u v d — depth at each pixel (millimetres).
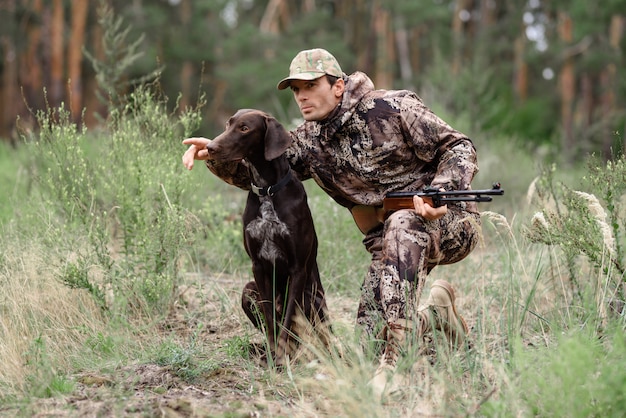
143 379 6375
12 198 10578
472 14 59438
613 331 6652
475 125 22266
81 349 7152
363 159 6793
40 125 9055
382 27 46375
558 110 48188
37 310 7645
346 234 10922
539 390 5684
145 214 8547
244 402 5902
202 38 46000
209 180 13594
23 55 42156
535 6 52562
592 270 8102
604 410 5188
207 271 10469
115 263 8641
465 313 8641
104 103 10516
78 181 8500
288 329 6773
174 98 43500
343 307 9062
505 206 14062
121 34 11508
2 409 5770
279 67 40312
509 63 51719
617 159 7742
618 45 38219
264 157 6711
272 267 6898
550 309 7898
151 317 8156
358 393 5633
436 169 6879
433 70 27297
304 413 5766
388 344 6324
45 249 8430
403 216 6539
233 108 44656
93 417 5520
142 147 8867
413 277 6402
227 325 8250
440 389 5805
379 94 6770
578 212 7609
